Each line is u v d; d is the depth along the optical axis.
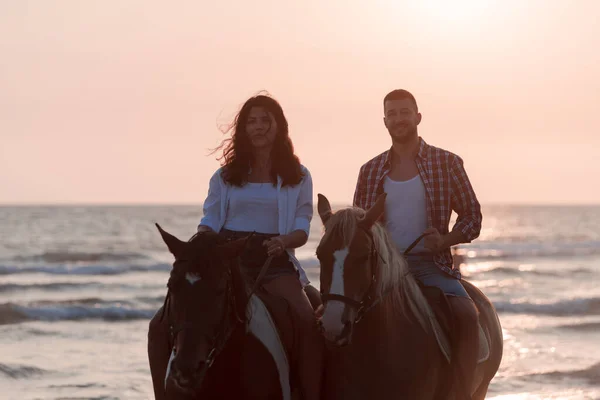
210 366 5.92
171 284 5.48
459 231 7.41
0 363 18.92
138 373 18.28
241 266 6.70
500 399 15.73
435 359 6.98
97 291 38.84
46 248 70.75
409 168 7.74
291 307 6.61
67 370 18.56
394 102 7.64
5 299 35.41
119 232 100.62
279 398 6.25
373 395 6.63
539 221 158.50
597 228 126.00
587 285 45.16
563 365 19.78
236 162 6.88
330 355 6.77
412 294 7.01
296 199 6.95
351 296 6.16
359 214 6.55
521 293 40.69
